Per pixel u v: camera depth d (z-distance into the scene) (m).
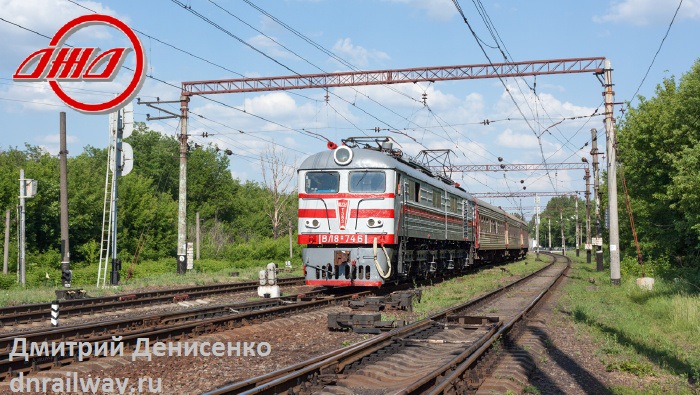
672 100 26.31
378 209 18.91
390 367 8.85
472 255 32.84
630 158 30.45
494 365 9.09
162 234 48.69
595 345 11.81
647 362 10.18
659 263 30.67
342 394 7.28
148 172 71.94
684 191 21.53
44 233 41.62
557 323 14.59
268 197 61.25
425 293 20.66
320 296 18.78
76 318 14.74
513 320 13.08
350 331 12.52
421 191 22.47
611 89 26.69
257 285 23.14
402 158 21.64
